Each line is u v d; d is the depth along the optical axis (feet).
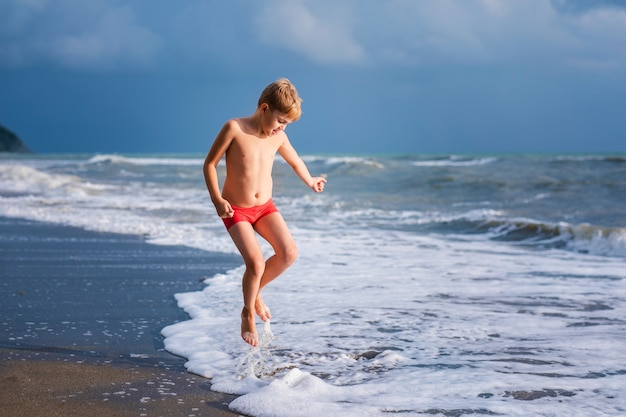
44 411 9.57
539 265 24.13
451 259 25.35
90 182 69.31
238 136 12.26
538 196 51.80
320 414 9.44
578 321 15.58
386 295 18.56
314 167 102.47
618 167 78.23
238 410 9.75
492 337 14.12
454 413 9.50
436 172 79.20
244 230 12.12
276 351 13.08
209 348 13.20
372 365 12.18
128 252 26.48
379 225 36.76
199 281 20.72
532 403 9.93
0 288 19.26
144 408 9.80
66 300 17.83
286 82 12.16
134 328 14.98
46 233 31.65
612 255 26.66
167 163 118.42
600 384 10.86
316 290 19.22
